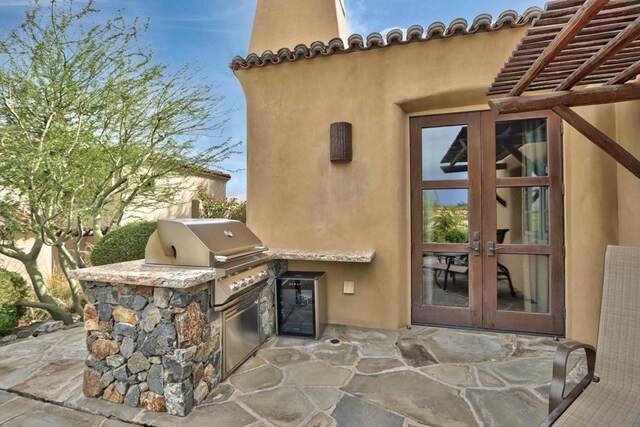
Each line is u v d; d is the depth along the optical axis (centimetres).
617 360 188
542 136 357
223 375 274
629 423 157
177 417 227
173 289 232
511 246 365
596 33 195
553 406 172
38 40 459
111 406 241
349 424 216
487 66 347
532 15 318
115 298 248
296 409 233
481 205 373
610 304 197
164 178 631
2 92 463
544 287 359
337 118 397
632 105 282
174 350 230
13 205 471
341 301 399
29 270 516
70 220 503
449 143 385
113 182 556
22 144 457
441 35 351
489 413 225
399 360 304
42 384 268
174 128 582
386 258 383
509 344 335
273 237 419
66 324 482
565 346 183
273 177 420
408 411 229
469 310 378
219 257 263
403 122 391
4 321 439
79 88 486
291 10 496
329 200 401
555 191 350
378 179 384
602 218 312
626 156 235
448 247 385
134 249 455
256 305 331
